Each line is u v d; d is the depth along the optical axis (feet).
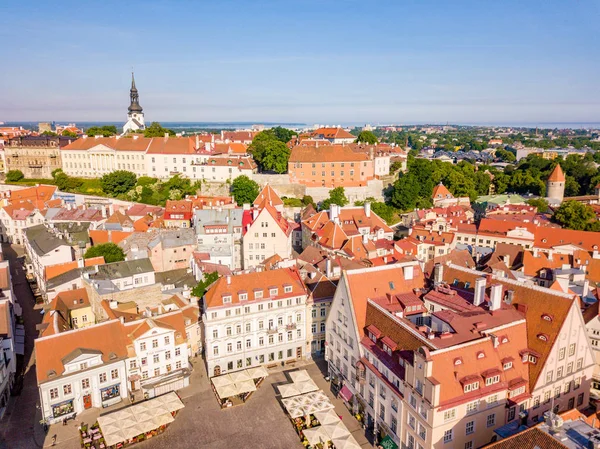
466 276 314.76
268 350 341.62
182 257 488.85
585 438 178.29
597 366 302.66
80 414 289.33
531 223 552.00
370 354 268.21
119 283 402.93
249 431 276.41
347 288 293.23
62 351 287.28
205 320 319.47
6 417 287.69
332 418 266.77
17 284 497.46
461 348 229.66
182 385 318.04
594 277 430.61
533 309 263.08
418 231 552.82
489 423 231.71
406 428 237.25
